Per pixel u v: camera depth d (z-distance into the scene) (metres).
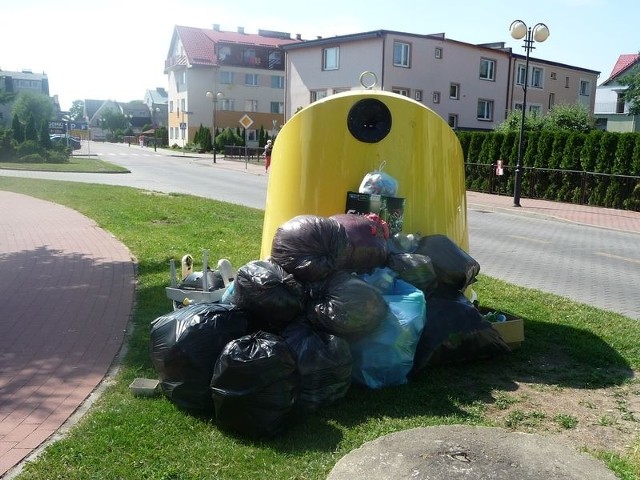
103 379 4.66
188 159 46.41
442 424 3.94
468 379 4.76
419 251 5.25
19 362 4.97
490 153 24.88
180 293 5.41
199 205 16.14
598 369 5.11
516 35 19.31
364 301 4.23
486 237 13.52
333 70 41.41
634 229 15.73
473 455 3.31
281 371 3.71
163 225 12.76
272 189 5.87
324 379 4.04
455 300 5.11
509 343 5.35
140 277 7.93
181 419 3.94
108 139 102.94
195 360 3.98
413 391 4.44
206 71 64.31
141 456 3.48
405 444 3.43
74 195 17.75
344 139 5.55
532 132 23.30
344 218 4.96
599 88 55.66
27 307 6.55
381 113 5.59
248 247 10.18
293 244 4.40
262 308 4.18
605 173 20.44
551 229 15.55
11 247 9.94
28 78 112.50
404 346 4.43
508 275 9.47
